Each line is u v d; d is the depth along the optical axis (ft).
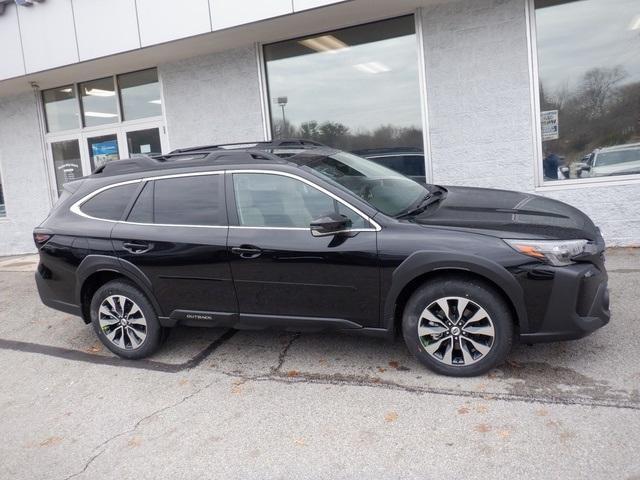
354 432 11.42
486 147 23.97
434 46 24.08
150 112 31.50
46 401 14.52
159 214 15.58
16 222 37.11
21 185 36.58
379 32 25.32
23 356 17.90
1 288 27.22
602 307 12.64
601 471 9.45
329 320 13.83
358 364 14.51
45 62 29.53
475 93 23.79
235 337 17.38
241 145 18.17
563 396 11.88
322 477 10.13
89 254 16.06
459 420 11.41
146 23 26.27
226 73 28.58
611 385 12.13
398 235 13.00
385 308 13.24
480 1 23.08
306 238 13.74
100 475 11.00
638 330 14.69
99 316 16.56
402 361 14.39
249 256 14.17
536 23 22.67
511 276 12.10
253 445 11.37
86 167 34.37
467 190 16.75
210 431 12.09
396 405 12.26
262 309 14.43
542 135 23.31
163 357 16.39
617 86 22.18
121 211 16.12
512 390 12.32
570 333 12.23
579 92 22.66
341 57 26.32
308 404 12.75
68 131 34.45
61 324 20.68
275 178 14.38
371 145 26.37
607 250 22.40
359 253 13.19
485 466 9.92
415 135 25.38
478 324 12.71
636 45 21.75
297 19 24.21
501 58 23.16
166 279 15.25
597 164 22.90
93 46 27.96
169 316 15.57
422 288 13.01
